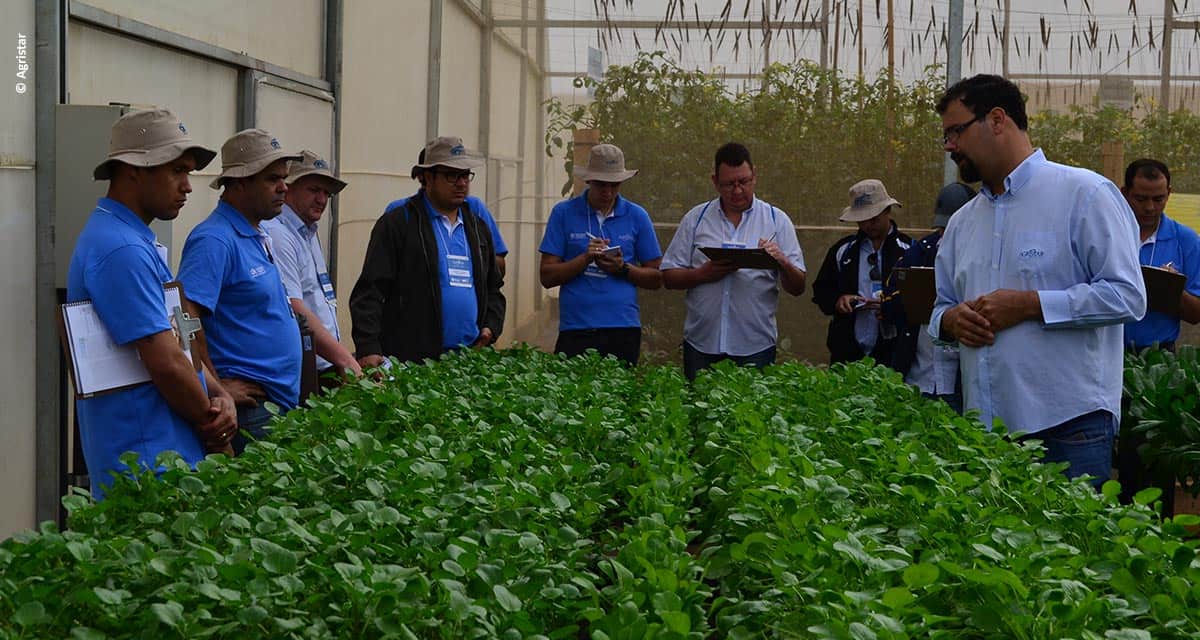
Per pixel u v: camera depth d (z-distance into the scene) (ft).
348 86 31.17
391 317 23.63
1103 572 9.26
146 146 14.62
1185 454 19.90
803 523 10.13
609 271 26.99
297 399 18.40
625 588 8.73
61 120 17.69
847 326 26.32
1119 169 35.37
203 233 17.19
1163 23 35.12
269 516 10.16
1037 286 15.79
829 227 35.55
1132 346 23.98
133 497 11.25
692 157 36.04
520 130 37.60
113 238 14.49
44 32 17.51
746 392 17.29
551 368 20.67
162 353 14.61
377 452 12.32
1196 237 25.13
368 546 9.61
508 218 38.24
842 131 35.40
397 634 7.90
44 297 17.97
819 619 8.05
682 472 12.80
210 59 23.30
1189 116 35.12
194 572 8.54
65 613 8.41
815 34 35.45
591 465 13.46
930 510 10.80
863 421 14.62
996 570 8.19
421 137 35.42
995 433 14.49
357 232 32.09
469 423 15.11
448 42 36.19
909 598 8.05
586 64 36.60
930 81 35.17
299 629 8.13
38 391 18.19
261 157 17.29
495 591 8.24
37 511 18.38
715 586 10.98
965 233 16.87
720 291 27.35
